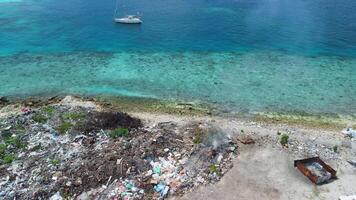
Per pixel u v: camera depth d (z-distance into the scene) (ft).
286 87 144.05
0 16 239.30
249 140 105.19
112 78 152.56
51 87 144.77
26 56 176.86
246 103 132.05
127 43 195.00
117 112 117.60
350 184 89.04
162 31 213.87
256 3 278.46
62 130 104.88
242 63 168.14
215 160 95.20
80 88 143.95
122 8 260.21
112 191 82.64
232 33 211.00
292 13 250.57
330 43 195.62
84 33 209.77
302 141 108.17
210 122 117.60
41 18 237.04
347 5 270.05
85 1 280.31
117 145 96.89
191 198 83.46
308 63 168.96
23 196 80.07
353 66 166.20
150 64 166.81
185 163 92.12
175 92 140.15
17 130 105.40
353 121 121.60
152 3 274.77
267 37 204.33
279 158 98.53
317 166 92.89
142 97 136.56
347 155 101.35
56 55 178.50
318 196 84.94
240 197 84.23
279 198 84.23
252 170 93.20
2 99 132.46
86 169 87.25
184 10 257.55
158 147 96.32
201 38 202.69
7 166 88.94
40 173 86.48
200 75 154.40
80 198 81.10
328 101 134.10
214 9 260.62
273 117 123.13
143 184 84.79
